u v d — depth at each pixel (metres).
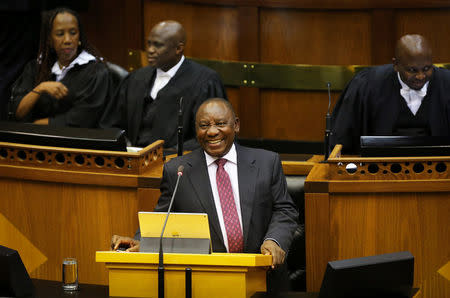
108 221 13.79
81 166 13.75
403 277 10.22
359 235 13.27
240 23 23.55
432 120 17.20
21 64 25.12
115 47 24.81
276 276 12.30
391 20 22.72
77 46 19.86
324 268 13.31
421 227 13.17
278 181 12.72
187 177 12.54
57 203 13.96
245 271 10.35
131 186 13.52
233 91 24.30
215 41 23.86
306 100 23.84
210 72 19.30
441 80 17.20
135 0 24.02
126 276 10.66
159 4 24.00
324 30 23.28
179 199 12.48
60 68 19.81
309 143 23.92
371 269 10.02
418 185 13.01
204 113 12.47
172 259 10.43
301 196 14.54
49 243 14.08
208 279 10.45
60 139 13.91
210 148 12.45
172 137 18.80
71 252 14.01
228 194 12.47
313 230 13.29
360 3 22.81
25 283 10.80
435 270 13.20
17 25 25.64
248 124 24.22
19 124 14.51
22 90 19.77
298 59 23.56
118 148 13.78
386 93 17.41
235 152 12.79
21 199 14.15
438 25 22.55
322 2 23.03
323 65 23.38
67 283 11.17
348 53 23.25
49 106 19.67
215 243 12.30
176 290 10.52
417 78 16.53
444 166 13.40
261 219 12.45
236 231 12.33
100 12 24.84
